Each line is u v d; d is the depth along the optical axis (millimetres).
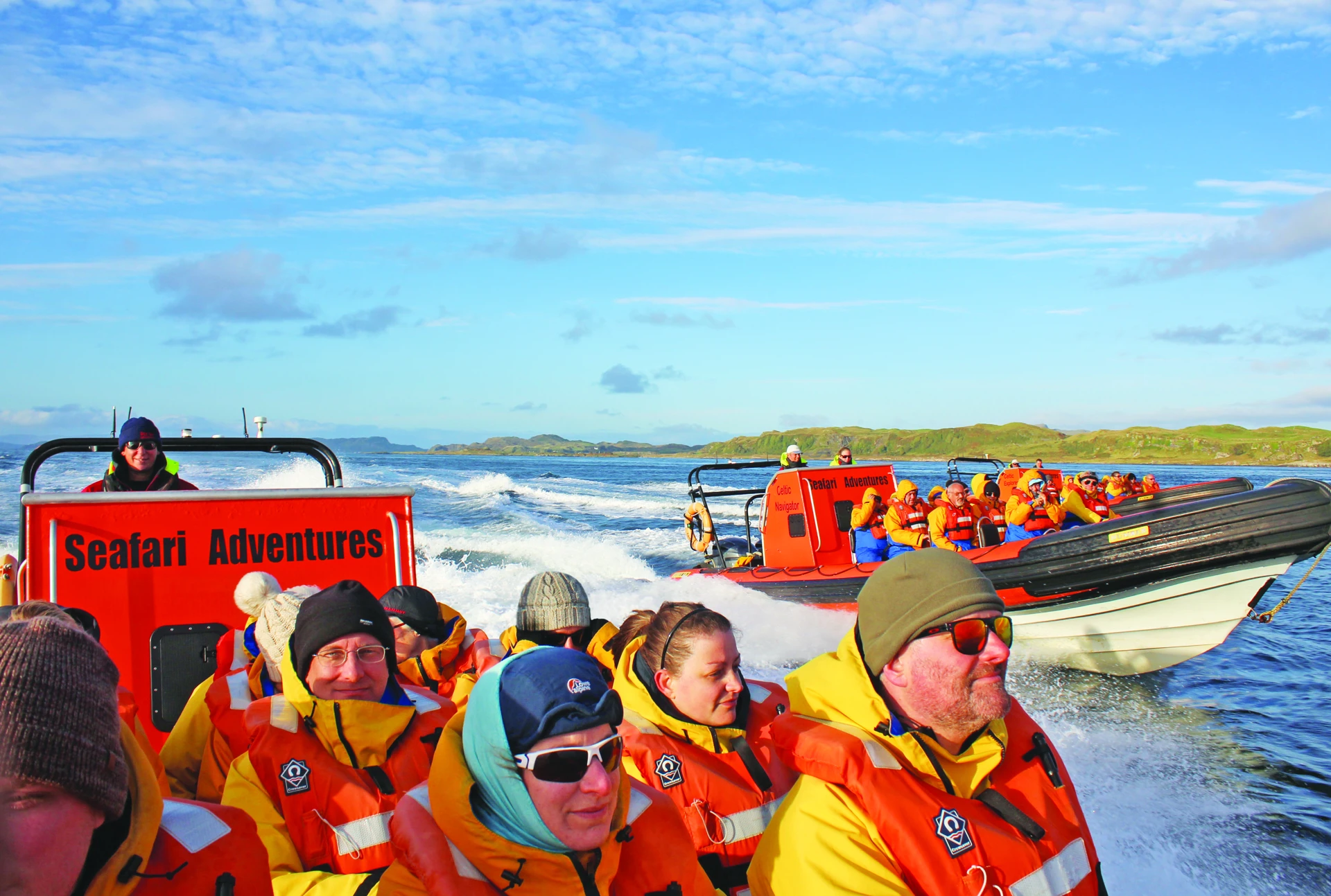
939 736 2176
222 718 3062
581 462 129125
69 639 1217
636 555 16312
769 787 2568
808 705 2268
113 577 4246
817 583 10266
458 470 63500
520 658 1836
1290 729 7934
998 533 10180
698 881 2049
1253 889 5035
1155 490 14352
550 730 1726
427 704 2914
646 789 2184
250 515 4531
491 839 1756
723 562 11977
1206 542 8039
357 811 2502
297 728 2619
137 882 1447
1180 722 8148
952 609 2053
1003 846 2035
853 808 2039
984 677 2084
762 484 46531
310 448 5680
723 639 2586
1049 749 2312
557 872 1782
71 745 1150
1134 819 5969
